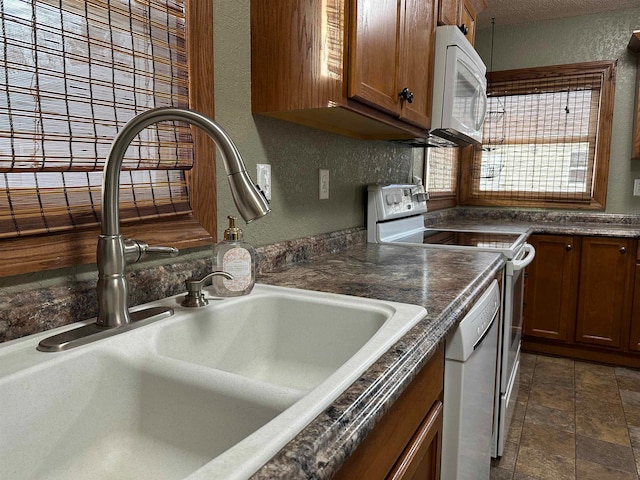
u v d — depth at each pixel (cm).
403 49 152
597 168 324
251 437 45
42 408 64
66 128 81
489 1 297
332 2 118
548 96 336
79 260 83
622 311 286
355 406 54
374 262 153
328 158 173
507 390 188
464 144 253
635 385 261
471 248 181
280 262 142
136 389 71
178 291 102
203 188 111
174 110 73
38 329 75
